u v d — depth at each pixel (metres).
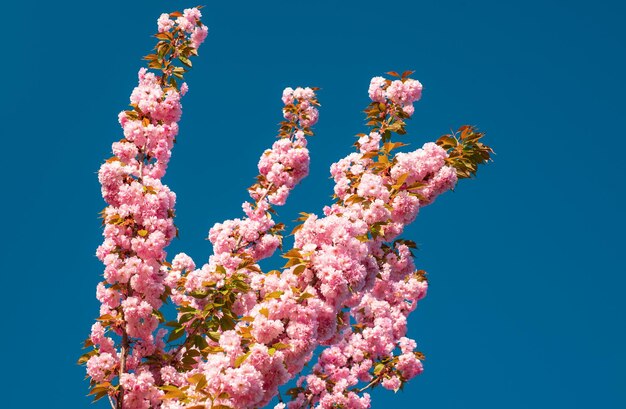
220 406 4.98
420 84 8.71
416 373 9.77
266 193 10.00
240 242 9.64
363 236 6.05
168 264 8.57
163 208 7.73
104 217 7.76
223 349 5.41
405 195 6.77
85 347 7.67
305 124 10.95
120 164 7.70
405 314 10.70
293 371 5.52
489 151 7.37
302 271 5.75
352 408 9.03
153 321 7.32
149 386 7.04
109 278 7.37
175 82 9.13
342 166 8.40
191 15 9.52
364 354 9.79
